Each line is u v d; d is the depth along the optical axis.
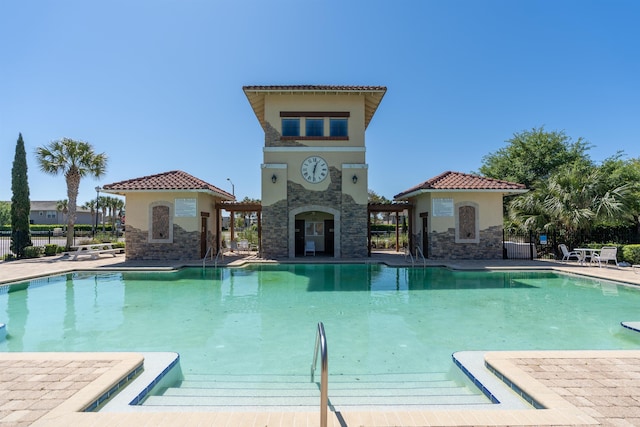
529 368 4.74
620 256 17.19
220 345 7.18
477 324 8.57
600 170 20.88
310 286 13.23
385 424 3.39
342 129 20.47
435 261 18.41
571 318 9.04
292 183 20.22
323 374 3.27
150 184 19.36
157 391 4.80
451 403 4.29
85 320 8.95
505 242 22.44
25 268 16.53
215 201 22.17
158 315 9.41
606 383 4.29
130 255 19.27
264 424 3.38
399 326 8.43
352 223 20.12
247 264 17.70
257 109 22.58
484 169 36.25
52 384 4.19
